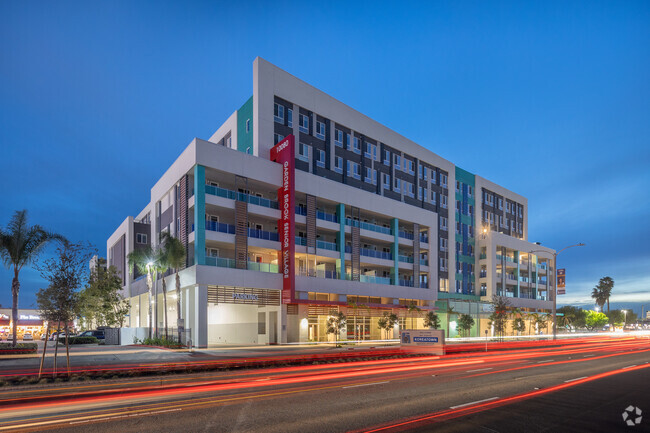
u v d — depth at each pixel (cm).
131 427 877
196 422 919
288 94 4506
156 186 4719
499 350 3572
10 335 5859
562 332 10344
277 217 4091
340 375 1745
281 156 4172
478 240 7338
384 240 5231
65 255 1638
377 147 5566
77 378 1533
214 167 3691
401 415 993
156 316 3862
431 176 6475
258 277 3841
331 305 4366
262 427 881
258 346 3678
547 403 1147
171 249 3481
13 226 2886
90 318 4981
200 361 2283
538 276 9056
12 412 1016
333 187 4591
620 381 1598
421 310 5131
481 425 907
